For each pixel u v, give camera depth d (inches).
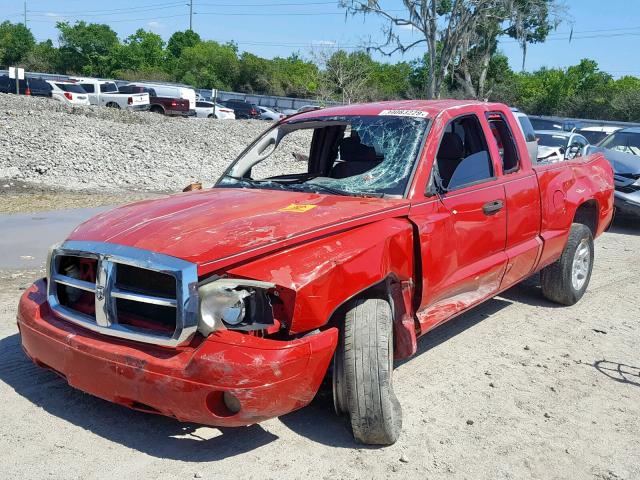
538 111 2142.0
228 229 148.7
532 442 161.2
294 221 153.7
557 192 243.9
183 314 133.6
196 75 3019.2
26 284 265.3
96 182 561.3
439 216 180.4
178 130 869.8
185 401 133.7
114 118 961.5
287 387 135.7
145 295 139.3
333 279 144.9
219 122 1080.2
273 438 156.9
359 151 203.5
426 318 181.0
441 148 205.0
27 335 157.5
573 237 261.4
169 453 148.5
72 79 1552.7
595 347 226.2
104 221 162.1
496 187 207.6
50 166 580.4
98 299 143.8
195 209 165.2
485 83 2026.3
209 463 145.3
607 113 1966.0
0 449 146.3
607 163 296.7
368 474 143.9
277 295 141.9
